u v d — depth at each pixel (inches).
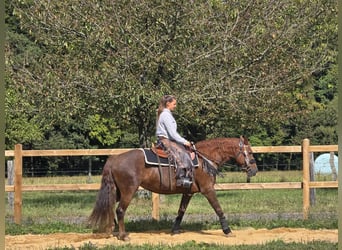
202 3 693.9
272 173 1227.9
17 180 555.8
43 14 696.4
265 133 1427.2
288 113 841.5
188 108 684.7
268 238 482.6
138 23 680.4
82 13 689.6
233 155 498.6
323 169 1013.8
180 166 475.8
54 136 1439.5
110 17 675.4
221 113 775.1
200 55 700.0
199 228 535.8
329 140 1422.2
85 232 527.5
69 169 1519.4
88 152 559.5
